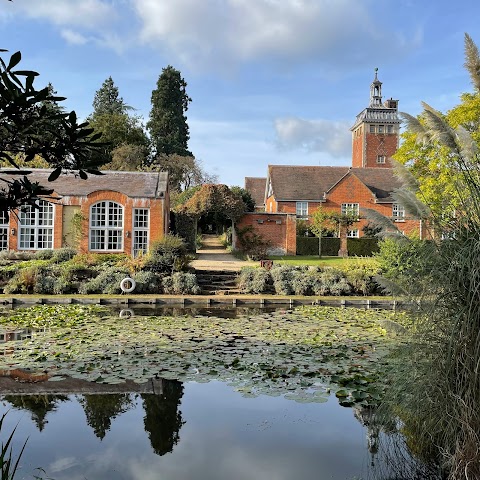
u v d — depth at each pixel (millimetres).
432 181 18047
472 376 3666
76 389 6191
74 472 4094
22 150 2199
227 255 28828
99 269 16891
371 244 31094
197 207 28141
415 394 4164
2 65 1893
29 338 9039
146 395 6020
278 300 15398
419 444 4312
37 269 16016
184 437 4816
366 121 60344
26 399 5832
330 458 4371
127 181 22469
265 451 4531
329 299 15445
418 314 4297
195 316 12359
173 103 51312
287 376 6691
